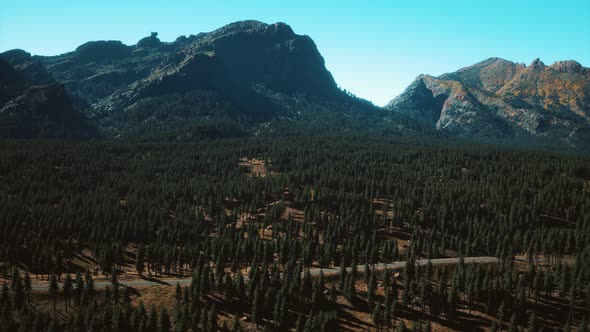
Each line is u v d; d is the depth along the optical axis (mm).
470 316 123562
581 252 154875
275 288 127250
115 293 119438
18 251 149625
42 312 113688
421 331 110688
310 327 109625
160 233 172625
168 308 120188
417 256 160375
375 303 127375
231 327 114438
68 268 148000
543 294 132500
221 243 156625
